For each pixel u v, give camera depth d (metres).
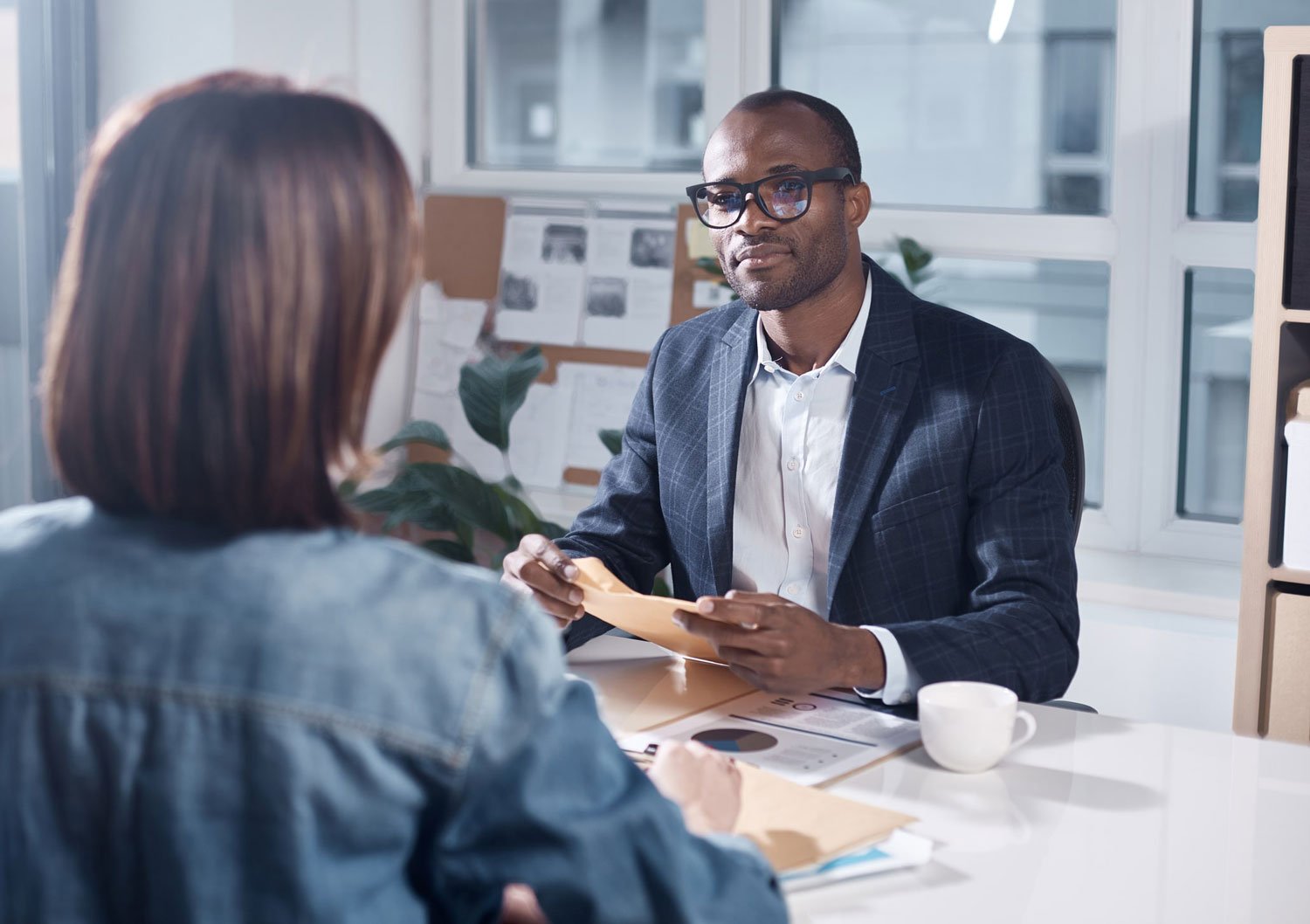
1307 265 1.89
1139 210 2.46
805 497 1.63
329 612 0.60
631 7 2.90
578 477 2.89
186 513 0.62
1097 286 2.55
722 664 1.38
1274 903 0.85
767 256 1.55
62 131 2.65
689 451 1.69
